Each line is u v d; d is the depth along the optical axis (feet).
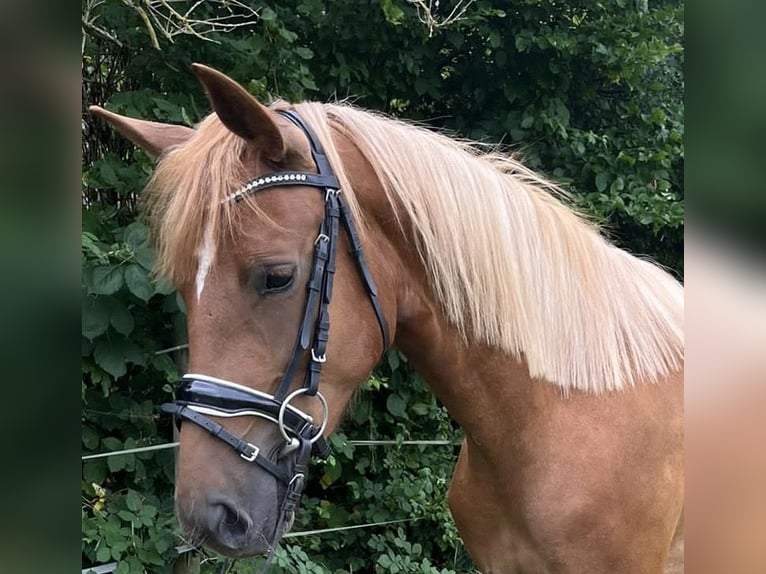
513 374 4.24
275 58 7.30
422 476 8.63
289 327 3.51
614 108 10.68
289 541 7.95
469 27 9.24
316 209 3.63
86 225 6.26
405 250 4.13
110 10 6.85
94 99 7.40
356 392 4.83
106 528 6.28
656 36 10.00
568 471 4.17
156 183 3.77
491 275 4.13
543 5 9.45
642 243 10.89
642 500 4.25
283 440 3.52
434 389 4.47
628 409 4.31
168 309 6.51
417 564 8.22
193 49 7.20
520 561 4.50
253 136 3.50
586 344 4.34
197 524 3.28
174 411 3.40
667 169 10.53
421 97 9.78
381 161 4.05
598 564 4.21
